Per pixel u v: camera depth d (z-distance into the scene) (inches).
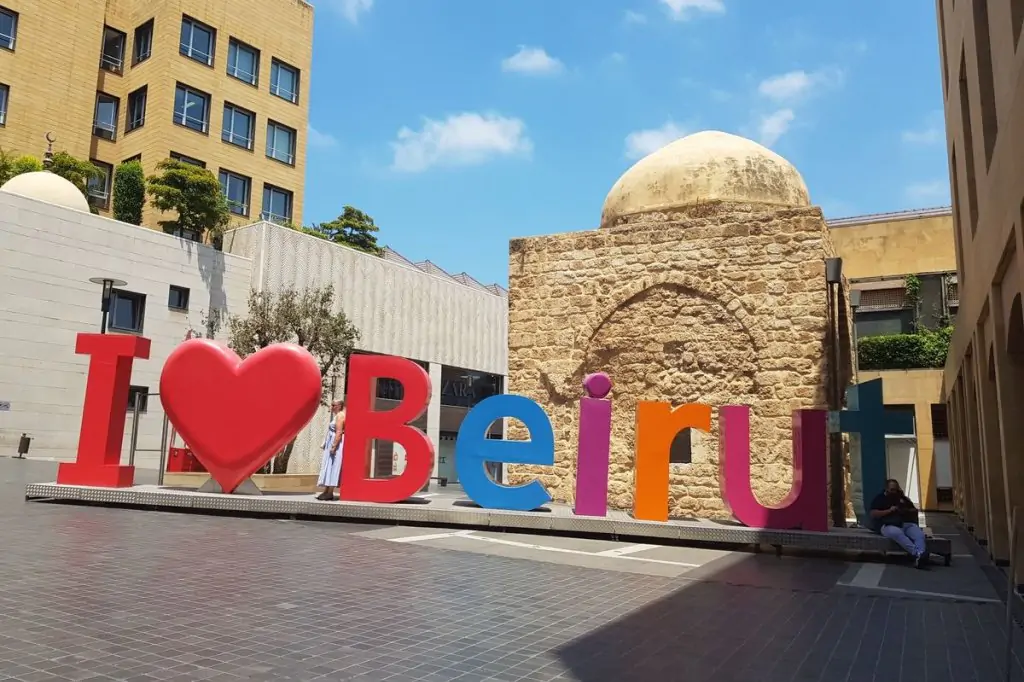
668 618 241.6
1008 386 348.2
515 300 609.9
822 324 507.5
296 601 240.2
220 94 1392.7
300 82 1557.6
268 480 697.6
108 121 1354.6
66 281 879.7
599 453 455.5
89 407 513.7
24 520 397.1
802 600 280.1
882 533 390.3
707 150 626.8
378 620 220.7
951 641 224.1
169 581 261.6
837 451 515.8
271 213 1488.7
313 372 496.7
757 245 534.9
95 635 191.8
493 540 407.8
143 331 952.9
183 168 1110.4
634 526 423.8
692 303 550.0
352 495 482.3
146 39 1350.9
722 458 439.2
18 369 832.3
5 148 1177.4
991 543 410.6
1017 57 239.9
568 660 189.3
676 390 544.7
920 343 977.5
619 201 649.0
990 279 341.7
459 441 479.2
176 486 588.1
